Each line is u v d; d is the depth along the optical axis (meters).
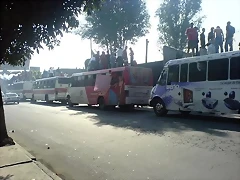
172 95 12.30
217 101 10.44
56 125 11.33
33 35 4.54
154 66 21.86
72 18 4.61
